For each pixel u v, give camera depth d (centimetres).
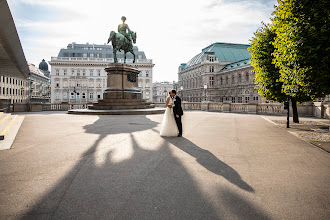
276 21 979
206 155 560
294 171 444
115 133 877
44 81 11900
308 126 1151
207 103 2927
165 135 815
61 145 658
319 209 295
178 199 321
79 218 269
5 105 2106
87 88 7606
